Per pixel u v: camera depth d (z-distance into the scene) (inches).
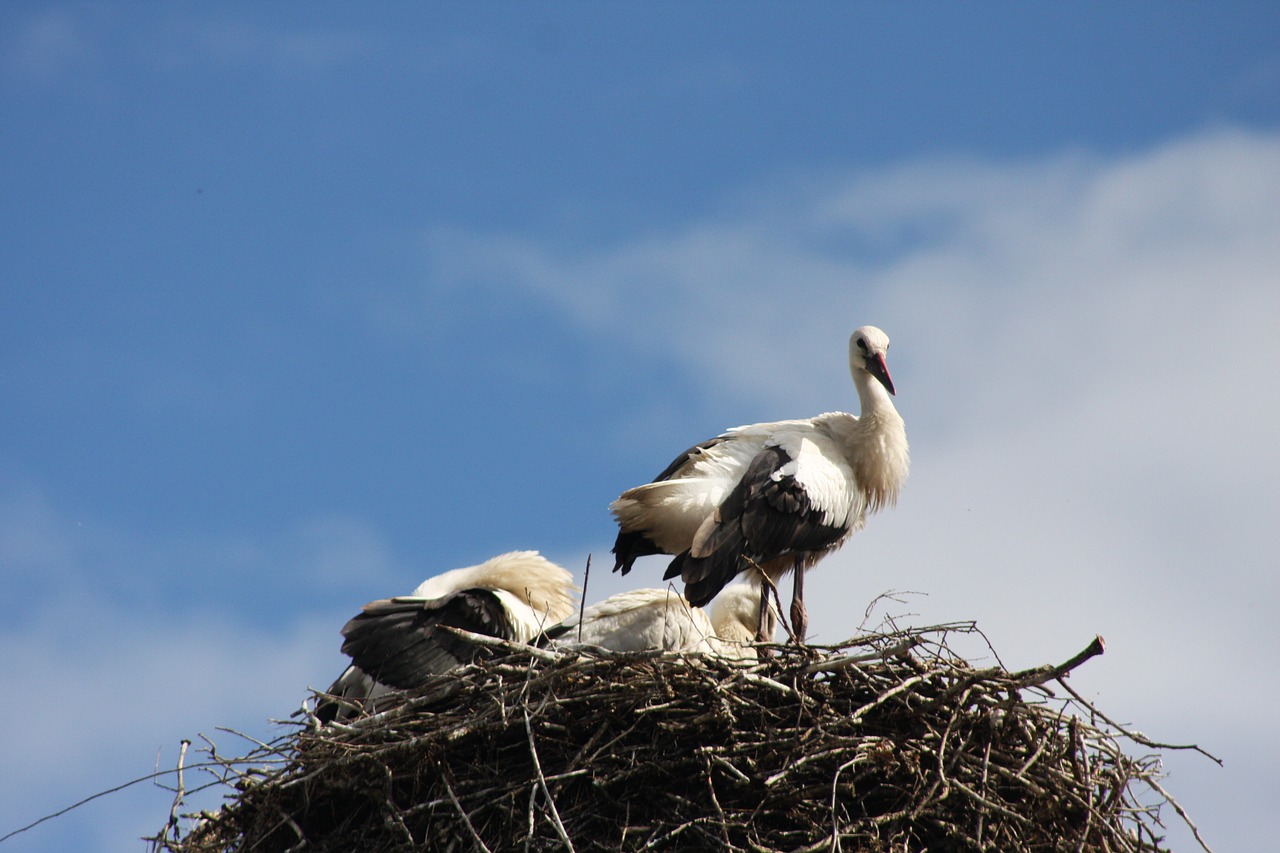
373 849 518.3
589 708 527.2
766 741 512.1
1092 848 509.4
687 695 523.8
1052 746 532.7
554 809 466.9
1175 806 507.5
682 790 517.3
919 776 511.8
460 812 489.4
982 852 497.7
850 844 507.2
